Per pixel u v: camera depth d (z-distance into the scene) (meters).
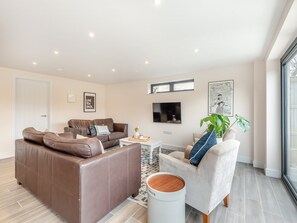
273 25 1.92
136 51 2.74
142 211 1.79
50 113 4.48
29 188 2.06
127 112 5.48
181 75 4.34
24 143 2.12
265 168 2.84
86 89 5.43
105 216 1.70
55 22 1.83
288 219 1.68
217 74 3.78
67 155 1.58
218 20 1.83
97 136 4.17
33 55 2.90
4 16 1.70
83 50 2.68
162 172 1.81
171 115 4.46
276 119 2.74
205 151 1.65
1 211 1.77
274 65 2.75
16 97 3.92
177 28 1.99
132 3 1.52
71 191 1.44
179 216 1.40
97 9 1.61
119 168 1.77
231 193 2.19
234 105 3.56
